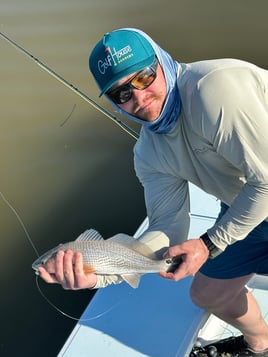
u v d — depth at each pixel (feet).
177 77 3.94
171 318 5.88
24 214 9.51
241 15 15.02
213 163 4.23
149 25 14.61
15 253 8.80
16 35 14.21
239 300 5.33
